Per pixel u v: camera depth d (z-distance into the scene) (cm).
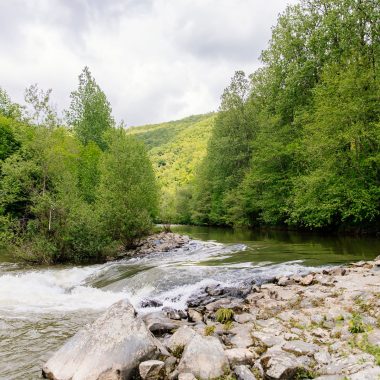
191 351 656
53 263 2284
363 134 2325
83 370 645
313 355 654
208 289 1271
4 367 745
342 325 777
